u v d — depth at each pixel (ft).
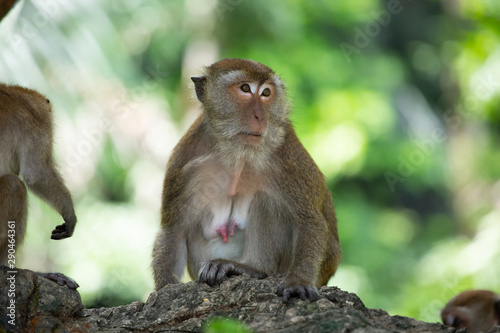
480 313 35.45
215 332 19.81
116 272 54.13
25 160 24.52
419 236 79.20
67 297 22.48
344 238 70.69
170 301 23.40
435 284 52.85
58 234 25.22
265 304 22.72
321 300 22.67
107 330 22.26
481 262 52.42
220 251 28.19
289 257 28.19
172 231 27.68
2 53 48.14
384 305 63.87
